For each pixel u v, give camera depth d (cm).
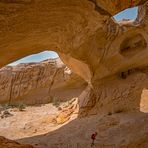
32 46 1150
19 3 716
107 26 1438
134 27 1530
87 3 784
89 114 1633
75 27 998
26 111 2216
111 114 1541
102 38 1434
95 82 1681
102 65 1591
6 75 2692
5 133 1706
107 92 1666
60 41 1161
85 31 1040
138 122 1328
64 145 1229
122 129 1295
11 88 2639
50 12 809
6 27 823
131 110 1523
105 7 800
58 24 947
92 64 1529
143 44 1628
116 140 1197
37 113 2108
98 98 1673
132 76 1691
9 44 989
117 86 1667
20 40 989
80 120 1598
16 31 874
